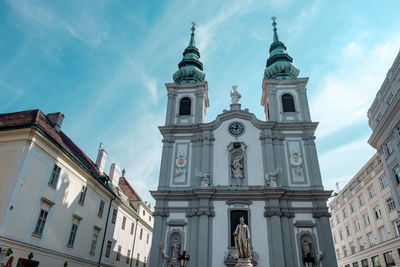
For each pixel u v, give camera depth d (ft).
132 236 134.10
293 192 88.99
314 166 94.12
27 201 65.87
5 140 68.08
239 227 65.36
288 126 101.96
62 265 78.74
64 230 80.07
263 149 98.84
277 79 113.60
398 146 92.89
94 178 95.76
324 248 81.56
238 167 96.43
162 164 98.63
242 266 60.80
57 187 77.05
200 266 80.38
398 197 97.35
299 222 85.51
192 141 102.32
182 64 131.03
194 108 110.63
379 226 141.69
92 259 95.25
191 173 97.04
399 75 91.71
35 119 71.67
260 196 88.99
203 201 89.15
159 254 84.64
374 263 145.07
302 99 108.37
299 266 80.33
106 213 107.14
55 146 75.05
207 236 84.53
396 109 90.68
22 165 64.59
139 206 144.25
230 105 110.32
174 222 88.17
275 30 141.90
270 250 82.02
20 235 63.46
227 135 102.32
